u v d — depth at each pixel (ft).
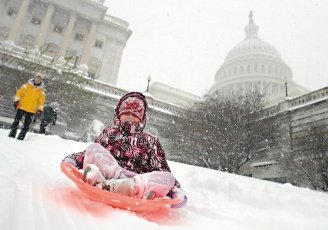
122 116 8.27
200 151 58.18
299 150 53.67
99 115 69.00
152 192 5.81
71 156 6.90
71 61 111.45
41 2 109.81
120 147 7.52
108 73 118.11
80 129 62.13
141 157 7.57
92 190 5.46
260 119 59.98
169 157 65.36
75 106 62.08
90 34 115.96
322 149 47.73
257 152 57.11
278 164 59.00
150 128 71.15
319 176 46.62
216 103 63.31
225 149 54.13
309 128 57.62
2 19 102.89
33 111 19.98
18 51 65.21
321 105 59.82
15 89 54.54
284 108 67.87
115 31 125.29
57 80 58.13
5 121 54.19
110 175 6.09
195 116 62.54
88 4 117.70
